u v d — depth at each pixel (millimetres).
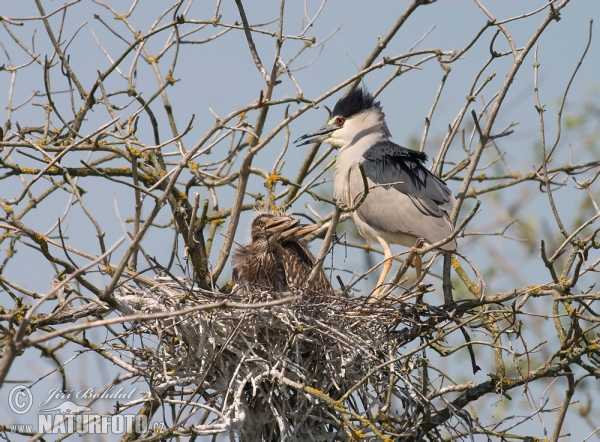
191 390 10438
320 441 10008
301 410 9867
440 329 10680
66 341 11688
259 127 11203
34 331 10453
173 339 10305
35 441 8586
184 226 11320
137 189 9812
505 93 11742
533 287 10594
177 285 10336
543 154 10820
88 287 9273
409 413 10703
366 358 10086
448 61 10820
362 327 10492
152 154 13125
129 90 12922
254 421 9922
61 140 12898
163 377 9930
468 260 11141
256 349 9945
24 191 10609
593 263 10695
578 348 10758
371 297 10695
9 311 10992
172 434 8992
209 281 11328
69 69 12781
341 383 10062
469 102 12703
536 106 11031
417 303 10781
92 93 12195
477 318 10430
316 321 9875
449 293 11445
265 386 9992
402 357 9219
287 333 9977
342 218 14773
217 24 11273
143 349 10289
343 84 9984
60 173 12422
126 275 10289
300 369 9781
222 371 9938
